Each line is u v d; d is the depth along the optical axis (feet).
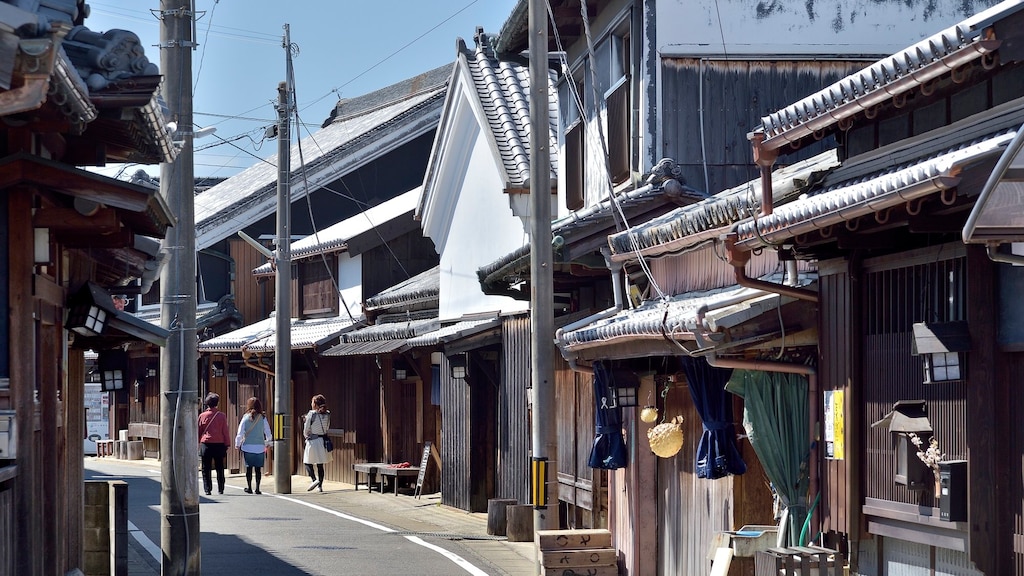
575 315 54.75
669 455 38.24
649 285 45.68
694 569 39.22
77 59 24.67
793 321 30.73
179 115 40.75
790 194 31.01
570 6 52.90
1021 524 23.17
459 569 47.96
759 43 48.06
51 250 27.89
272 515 67.21
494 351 68.85
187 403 40.91
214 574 46.37
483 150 69.97
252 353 101.30
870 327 28.30
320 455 85.87
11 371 24.32
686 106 47.73
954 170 20.63
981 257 24.09
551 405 43.73
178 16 40.68
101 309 31.37
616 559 45.01
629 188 48.49
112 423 135.13
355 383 94.07
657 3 47.93
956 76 23.88
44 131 24.43
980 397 23.97
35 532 26.76
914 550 26.73
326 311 103.14
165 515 40.81
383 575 46.47
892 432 26.86
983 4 48.67
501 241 67.36
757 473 36.40
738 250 29.63
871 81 25.79
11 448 23.47
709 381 34.86
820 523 30.32
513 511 56.49
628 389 41.50
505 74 71.26
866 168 29.04
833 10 48.32
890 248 27.20
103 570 38.55
